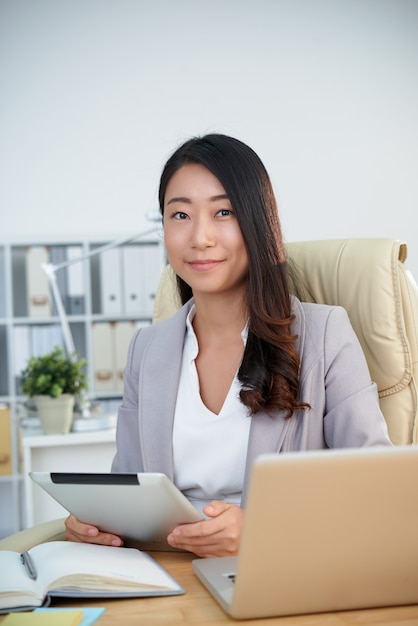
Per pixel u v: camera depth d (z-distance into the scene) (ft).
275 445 4.53
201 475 4.79
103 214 16.03
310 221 16.76
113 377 14.53
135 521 3.84
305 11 16.72
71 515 4.13
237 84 16.52
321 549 2.92
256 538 2.84
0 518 14.40
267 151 16.65
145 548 4.10
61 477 3.71
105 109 16.07
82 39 16.03
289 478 2.76
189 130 16.35
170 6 16.30
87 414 9.93
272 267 4.69
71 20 16.01
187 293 5.55
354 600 3.07
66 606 3.28
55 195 15.92
